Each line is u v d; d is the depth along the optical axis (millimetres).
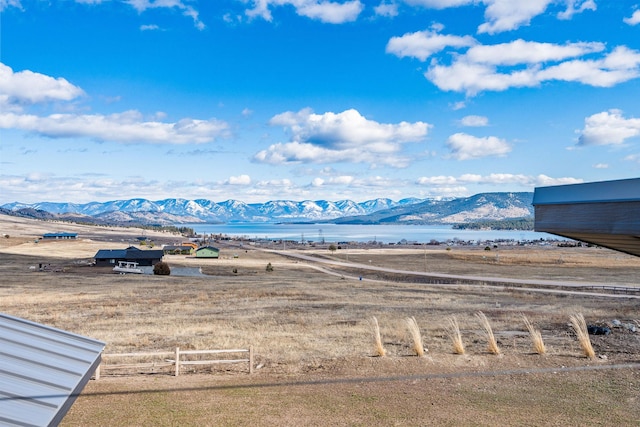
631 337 20375
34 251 118188
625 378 14469
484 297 46500
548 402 12742
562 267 100500
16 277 64250
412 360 17297
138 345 20703
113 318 29797
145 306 36219
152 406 12562
